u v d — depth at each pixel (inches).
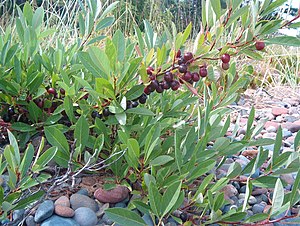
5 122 20.3
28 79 19.0
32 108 19.3
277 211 14.3
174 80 18.0
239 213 15.3
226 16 18.1
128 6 66.9
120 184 17.6
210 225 17.0
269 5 17.5
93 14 23.3
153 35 20.8
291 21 17.1
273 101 48.4
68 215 16.2
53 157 16.2
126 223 14.1
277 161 17.8
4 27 50.3
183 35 17.5
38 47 24.0
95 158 16.4
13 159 14.1
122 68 16.8
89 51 15.9
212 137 19.2
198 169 16.6
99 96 17.7
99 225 16.6
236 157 26.1
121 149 17.3
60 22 47.7
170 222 16.9
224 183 16.7
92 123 19.6
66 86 17.9
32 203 16.0
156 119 19.3
